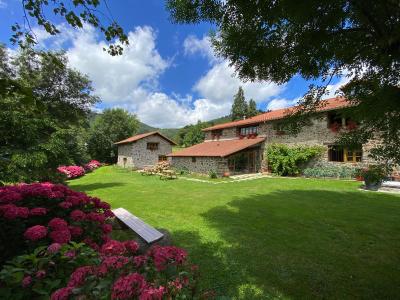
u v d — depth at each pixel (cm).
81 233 312
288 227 599
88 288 158
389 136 316
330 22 259
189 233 560
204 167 1967
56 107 1416
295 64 335
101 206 418
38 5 214
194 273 208
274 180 1533
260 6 256
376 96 293
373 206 805
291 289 337
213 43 363
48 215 334
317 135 1659
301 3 236
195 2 287
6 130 542
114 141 3872
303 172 1706
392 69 304
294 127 428
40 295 207
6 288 198
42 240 269
